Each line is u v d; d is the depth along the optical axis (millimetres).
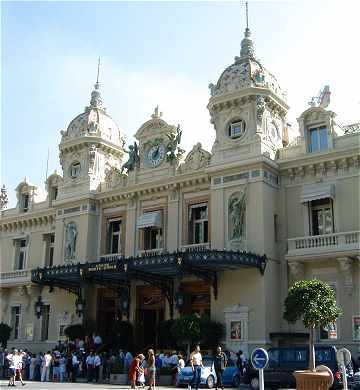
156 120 35250
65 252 37000
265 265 27625
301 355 22312
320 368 13914
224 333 28250
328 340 26281
